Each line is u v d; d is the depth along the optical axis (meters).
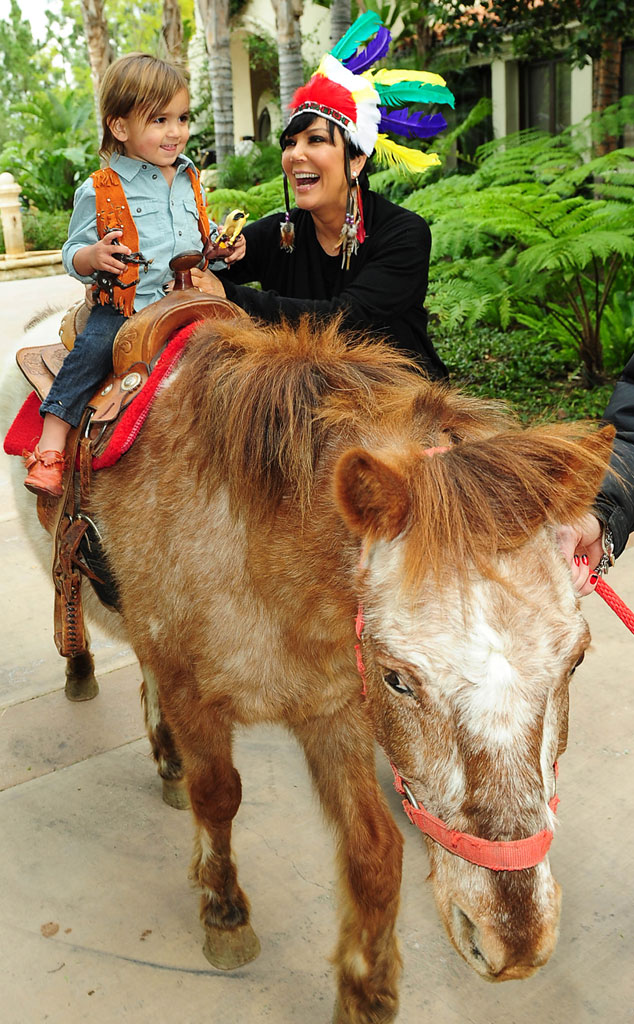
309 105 2.47
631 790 2.73
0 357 7.03
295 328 2.45
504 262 6.43
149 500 2.06
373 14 2.68
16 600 4.04
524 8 9.12
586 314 6.24
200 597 1.91
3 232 14.66
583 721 3.04
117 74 2.27
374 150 2.75
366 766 2.05
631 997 2.08
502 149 8.36
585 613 3.68
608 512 1.81
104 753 3.03
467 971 2.17
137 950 2.25
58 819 2.72
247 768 2.94
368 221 2.61
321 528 1.67
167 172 2.41
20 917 2.35
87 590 2.67
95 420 2.17
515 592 1.31
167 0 10.98
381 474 1.41
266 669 1.89
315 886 2.44
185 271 2.23
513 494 1.39
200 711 2.04
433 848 1.51
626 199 6.57
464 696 1.28
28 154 18.97
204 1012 2.08
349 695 1.99
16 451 2.54
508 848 1.29
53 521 2.53
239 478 1.78
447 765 1.31
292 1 10.96
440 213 6.45
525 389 6.49
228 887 2.21
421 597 1.33
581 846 2.53
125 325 2.20
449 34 10.48
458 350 7.23
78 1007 2.09
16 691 3.39
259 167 13.31
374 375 1.82
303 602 1.75
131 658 3.61
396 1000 2.00
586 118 7.91
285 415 1.74
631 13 8.10
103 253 2.15
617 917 2.30
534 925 1.33
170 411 2.06
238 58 19.42
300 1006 2.09
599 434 1.53
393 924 2.01
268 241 2.83
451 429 1.68
